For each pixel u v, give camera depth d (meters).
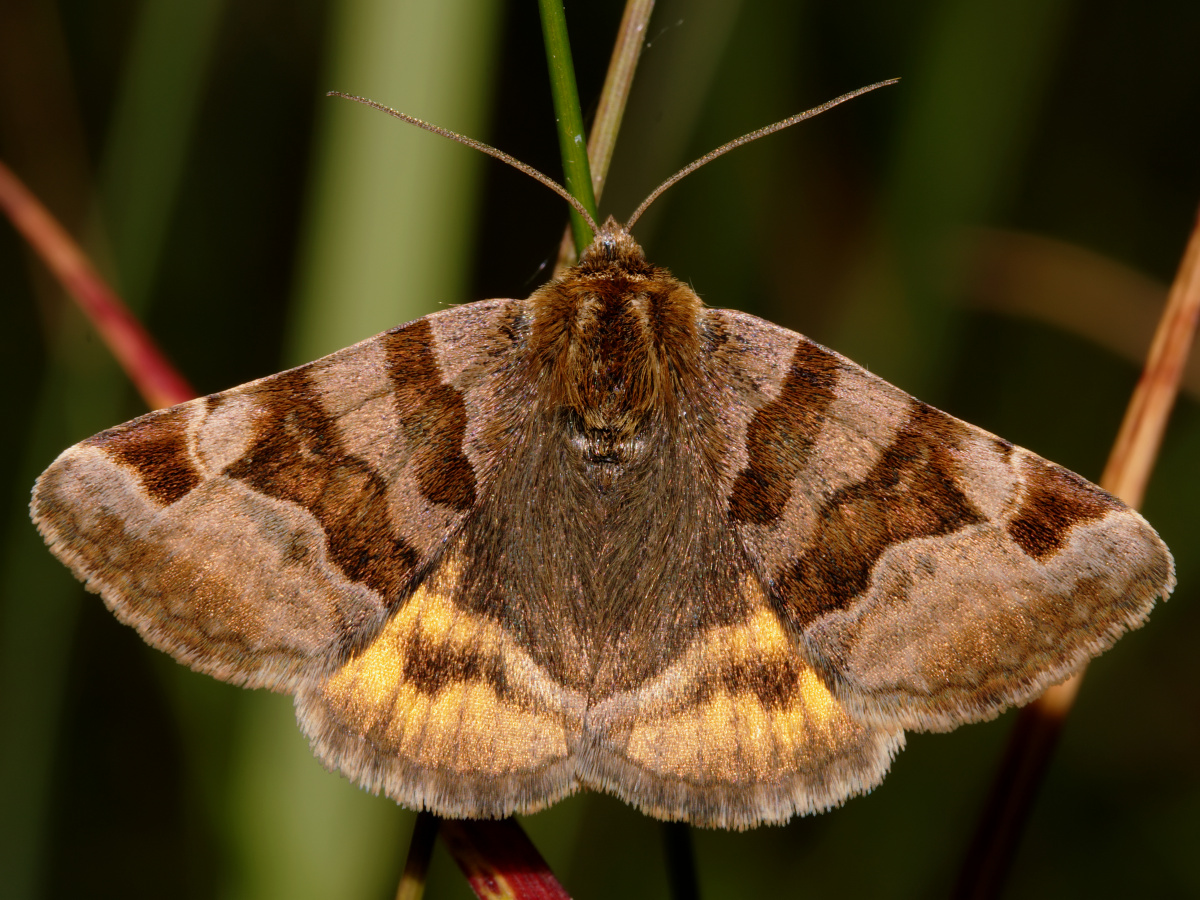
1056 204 0.14
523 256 0.14
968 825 0.13
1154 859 0.13
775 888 0.13
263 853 0.12
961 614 0.11
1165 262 0.14
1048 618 0.11
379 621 0.11
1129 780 0.13
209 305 0.14
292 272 0.14
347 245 0.12
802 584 0.11
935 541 0.11
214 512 0.11
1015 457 0.11
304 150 0.14
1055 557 0.11
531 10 0.14
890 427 0.11
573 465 0.11
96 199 0.13
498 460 0.11
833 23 0.13
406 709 0.11
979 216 0.13
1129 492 0.11
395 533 0.11
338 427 0.11
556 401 0.11
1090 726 0.14
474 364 0.11
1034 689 0.11
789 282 0.14
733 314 0.12
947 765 0.13
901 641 0.11
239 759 0.12
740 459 0.11
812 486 0.11
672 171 0.13
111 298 0.12
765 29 0.13
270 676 0.11
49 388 0.13
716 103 0.14
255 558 0.11
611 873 0.13
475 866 0.11
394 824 0.13
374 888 0.12
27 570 0.13
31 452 0.13
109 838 0.13
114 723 0.14
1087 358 0.14
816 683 0.11
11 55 0.13
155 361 0.12
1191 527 0.13
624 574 0.11
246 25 0.14
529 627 0.11
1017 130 0.13
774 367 0.11
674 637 0.11
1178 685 0.13
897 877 0.13
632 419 0.11
